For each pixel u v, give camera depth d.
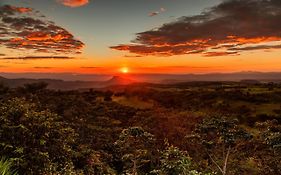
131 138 34.53
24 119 16.70
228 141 39.91
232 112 101.25
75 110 93.88
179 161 20.84
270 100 114.19
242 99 119.50
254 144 39.78
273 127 32.22
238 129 40.78
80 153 41.34
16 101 17.78
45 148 17.17
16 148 15.35
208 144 43.38
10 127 15.83
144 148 35.81
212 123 42.53
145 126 67.81
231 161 39.94
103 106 119.19
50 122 18.09
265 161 32.88
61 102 99.94
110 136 65.25
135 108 120.69
